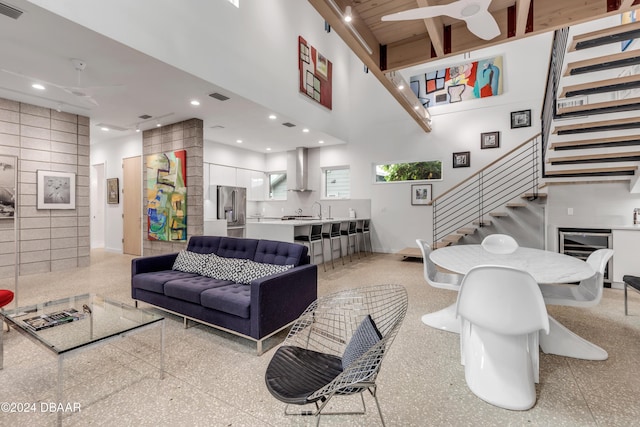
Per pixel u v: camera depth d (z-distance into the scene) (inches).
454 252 106.3
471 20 86.9
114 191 275.4
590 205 174.7
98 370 79.6
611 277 151.5
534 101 224.2
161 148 233.3
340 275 188.5
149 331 104.4
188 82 153.5
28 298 139.2
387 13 110.0
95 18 110.4
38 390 70.7
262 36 189.8
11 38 114.0
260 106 188.5
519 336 67.2
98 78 148.3
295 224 196.9
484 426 59.2
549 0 101.3
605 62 121.2
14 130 178.2
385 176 293.7
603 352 84.4
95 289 153.3
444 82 254.1
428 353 88.8
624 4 89.6
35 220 188.1
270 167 345.1
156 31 130.3
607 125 139.6
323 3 92.6
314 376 54.0
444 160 255.0
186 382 74.3
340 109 280.4
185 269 127.2
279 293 93.4
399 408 64.6
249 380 75.2
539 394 68.9
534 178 223.9
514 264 84.0
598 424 59.2
